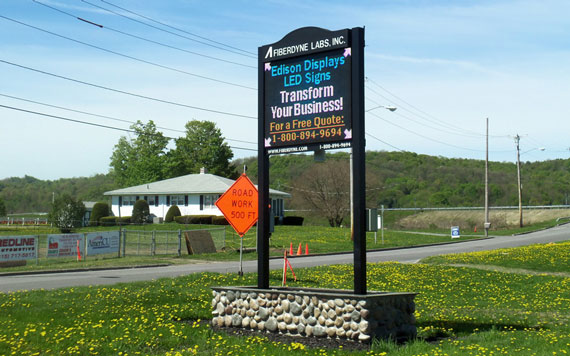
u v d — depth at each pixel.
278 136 12.27
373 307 10.38
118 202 69.44
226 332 11.80
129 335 10.87
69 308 13.85
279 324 11.35
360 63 11.24
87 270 28.42
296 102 12.05
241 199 22.09
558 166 150.50
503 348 9.56
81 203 55.81
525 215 94.19
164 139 98.19
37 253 30.45
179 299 15.63
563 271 26.02
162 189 66.00
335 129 11.45
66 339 10.47
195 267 29.42
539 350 9.46
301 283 20.56
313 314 10.89
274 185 113.31
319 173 86.88
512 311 14.91
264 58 12.52
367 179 93.69
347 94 11.33
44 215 108.12
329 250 42.28
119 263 30.98
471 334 11.33
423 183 128.25
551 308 15.63
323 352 9.61
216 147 98.75
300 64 12.04
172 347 10.12
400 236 58.31
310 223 99.12
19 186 170.25
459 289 20.00
